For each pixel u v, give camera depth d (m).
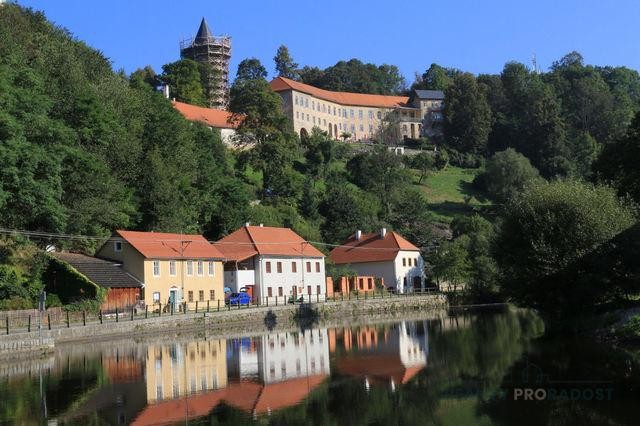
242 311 70.00
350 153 170.88
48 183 62.22
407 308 92.81
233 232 95.19
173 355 44.72
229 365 39.84
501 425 23.75
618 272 46.56
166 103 106.44
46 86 76.44
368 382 33.34
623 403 25.66
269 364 40.00
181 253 76.38
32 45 86.69
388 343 48.62
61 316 57.28
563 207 50.19
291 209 120.06
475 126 198.25
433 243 122.50
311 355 43.56
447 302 98.44
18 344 44.19
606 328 42.03
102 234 74.94
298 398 30.20
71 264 65.44
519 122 196.62
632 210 53.56
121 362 41.59
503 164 162.88
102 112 79.06
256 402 29.55
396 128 195.88
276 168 130.62
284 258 90.56
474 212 150.88
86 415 27.61
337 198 127.19
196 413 27.69
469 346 43.91
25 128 61.84
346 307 84.50
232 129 155.50
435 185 171.38
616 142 71.94
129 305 68.00
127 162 84.81
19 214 61.28
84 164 71.38
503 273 55.38
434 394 29.55
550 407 25.67
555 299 48.66
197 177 99.88
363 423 25.47
